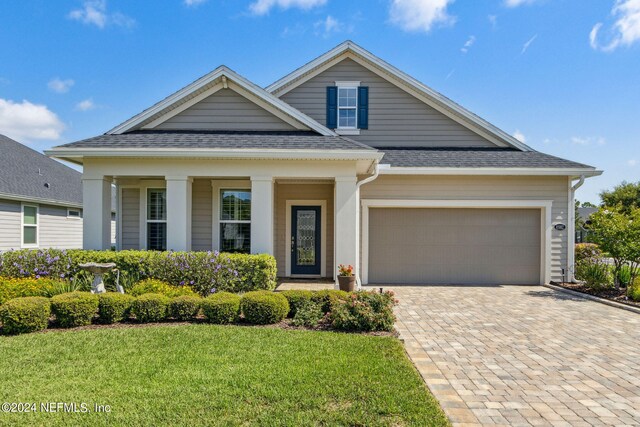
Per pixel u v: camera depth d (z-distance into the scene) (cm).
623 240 990
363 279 1179
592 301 934
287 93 1323
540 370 487
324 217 1254
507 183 1180
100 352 507
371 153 899
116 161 938
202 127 1056
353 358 489
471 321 734
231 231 1138
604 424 355
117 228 1154
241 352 509
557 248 1179
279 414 347
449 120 1325
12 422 332
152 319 668
